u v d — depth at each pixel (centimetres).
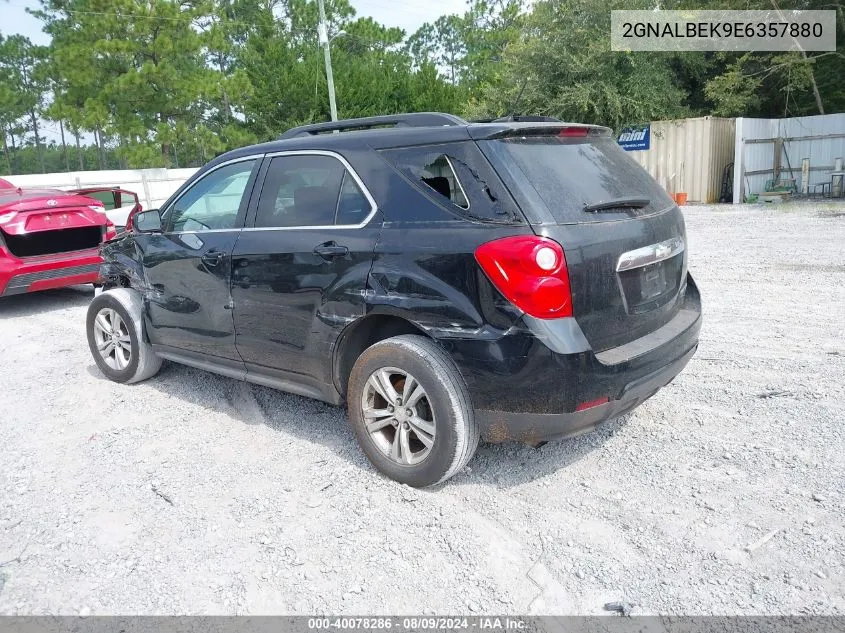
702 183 1856
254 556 296
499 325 301
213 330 434
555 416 301
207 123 3669
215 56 4734
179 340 469
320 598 268
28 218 794
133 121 2700
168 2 2666
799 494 322
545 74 2133
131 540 312
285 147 405
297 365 388
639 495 330
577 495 334
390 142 352
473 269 305
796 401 427
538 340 292
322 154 380
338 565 288
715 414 416
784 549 282
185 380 532
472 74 5391
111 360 537
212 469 379
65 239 842
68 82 2855
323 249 359
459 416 320
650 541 294
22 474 381
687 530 300
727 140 1877
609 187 339
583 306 302
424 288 320
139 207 1254
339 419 443
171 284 460
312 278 365
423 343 329
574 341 295
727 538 292
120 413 469
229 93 2838
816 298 685
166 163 2928
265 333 399
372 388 352
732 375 480
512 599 263
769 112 2367
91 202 877
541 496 335
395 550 296
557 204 307
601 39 1983
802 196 1812
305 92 3062
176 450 405
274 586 276
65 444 421
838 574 266
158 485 362
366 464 375
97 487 363
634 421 414
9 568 294
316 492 348
